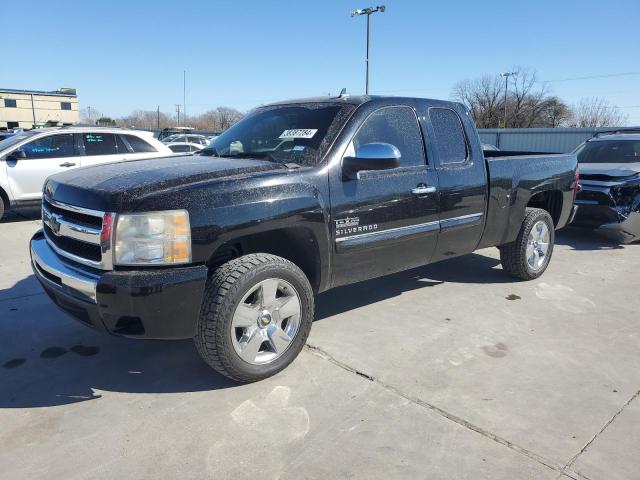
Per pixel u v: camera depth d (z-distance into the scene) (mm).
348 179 3812
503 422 3055
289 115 4312
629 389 3459
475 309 4906
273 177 3447
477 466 2670
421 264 4633
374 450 2787
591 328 4500
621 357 3938
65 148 9773
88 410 3170
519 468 2658
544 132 32219
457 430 2969
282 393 3352
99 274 3049
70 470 2627
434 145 4492
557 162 5797
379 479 2572
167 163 3812
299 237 3670
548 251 5910
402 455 2750
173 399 3291
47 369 3689
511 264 5637
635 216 7539
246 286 3244
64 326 4434
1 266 6270
